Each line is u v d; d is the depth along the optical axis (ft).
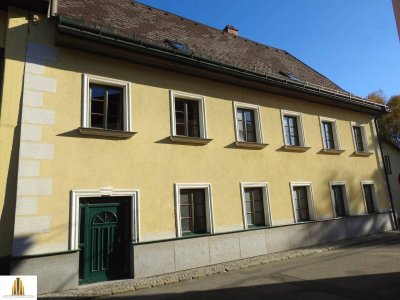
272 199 39.65
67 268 24.90
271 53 58.18
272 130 42.06
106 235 28.07
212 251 32.94
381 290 22.52
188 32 45.80
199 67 35.06
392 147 72.49
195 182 33.65
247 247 35.63
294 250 38.78
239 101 39.65
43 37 27.96
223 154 36.60
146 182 30.48
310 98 46.98
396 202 69.72
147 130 31.60
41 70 27.25
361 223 49.26
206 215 34.12
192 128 35.86
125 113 30.73
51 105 27.09
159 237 30.12
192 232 33.06
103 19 35.24
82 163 27.55
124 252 28.68
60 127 27.14
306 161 44.91
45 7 27.89
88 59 29.73
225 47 48.37
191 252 31.50
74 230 26.02
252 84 40.27
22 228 24.02
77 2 35.63
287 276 27.55
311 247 40.57
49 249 24.76
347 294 22.07
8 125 25.31
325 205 45.39
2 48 26.99
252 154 39.19
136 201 29.53
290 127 45.34
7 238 23.94
